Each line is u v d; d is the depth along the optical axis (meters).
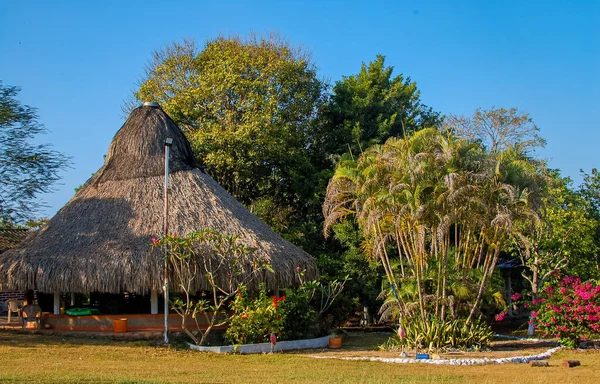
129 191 20.44
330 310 22.23
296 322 18.92
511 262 28.89
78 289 17.62
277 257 19.30
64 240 18.81
